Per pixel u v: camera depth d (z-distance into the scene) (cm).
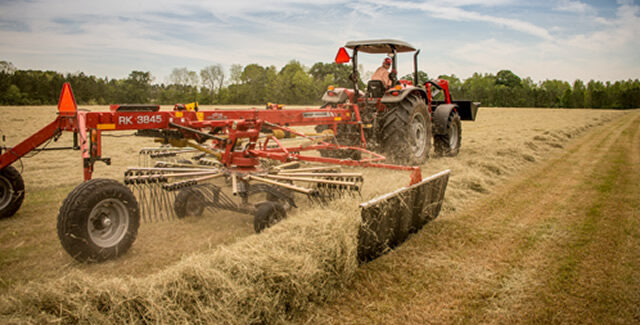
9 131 1365
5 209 391
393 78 684
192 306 205
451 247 335
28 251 312
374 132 680
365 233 291
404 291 262
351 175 409
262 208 337
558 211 446
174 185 364
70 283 198
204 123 409
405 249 331
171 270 221
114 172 625
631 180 619
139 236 343
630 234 371
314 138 532
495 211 443
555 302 250
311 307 243
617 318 233
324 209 319
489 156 766
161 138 407
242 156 421
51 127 355
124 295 197
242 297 213
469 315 235
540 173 677
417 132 723
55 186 536
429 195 375
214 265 227
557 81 9831
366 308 242
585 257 318
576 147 1067
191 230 359
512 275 285
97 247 282
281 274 228
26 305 182
